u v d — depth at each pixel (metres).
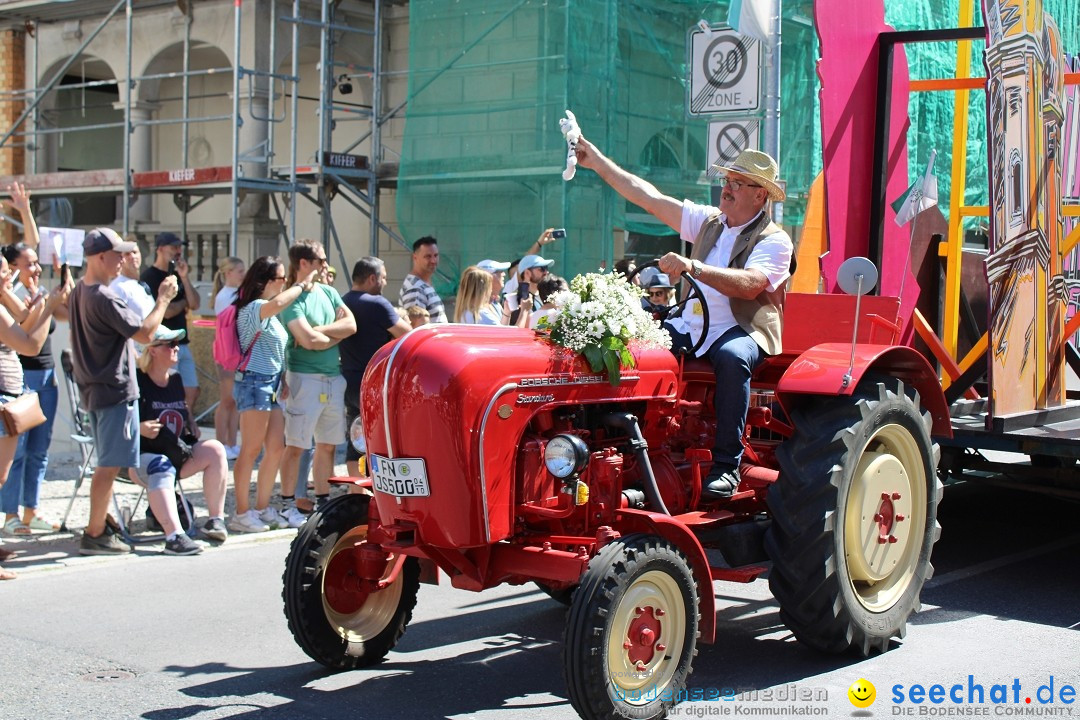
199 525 7.86
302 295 7.91
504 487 4.32
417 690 4.77
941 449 7.38
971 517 8.42
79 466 10.09
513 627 5.74
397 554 4.81
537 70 12.18
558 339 4.61
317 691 4.75
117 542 7.20
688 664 4.40
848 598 4.96
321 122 13.53
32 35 16.19
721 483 4.90
